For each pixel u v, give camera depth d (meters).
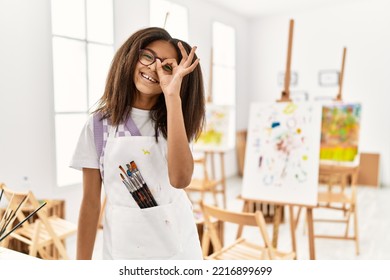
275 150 3.00
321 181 6.34
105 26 4.04
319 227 4.18
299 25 6.82
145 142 1.23
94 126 1.25
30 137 3.37
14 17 3.16
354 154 4.27
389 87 6.20
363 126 6.43
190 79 1.24
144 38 1.19
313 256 2.69
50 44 3.47
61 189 3.69
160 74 1.15
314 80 6.77
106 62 4.10
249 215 2.00
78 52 3.85
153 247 1.23
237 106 7.04
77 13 3.80
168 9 5.05
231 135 6.93
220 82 6.48
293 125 3.00
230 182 6.50
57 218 3.00
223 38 6.58
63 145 3.80
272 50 7.12
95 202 1.29
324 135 4.46
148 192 1.24
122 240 1.23
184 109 1.26
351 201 3.43
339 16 6.47
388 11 6.12
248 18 7.19
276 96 7.15
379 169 6.20
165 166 1.25
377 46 6.24
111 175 1.24
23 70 3.26
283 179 2.90
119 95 1.21
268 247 2.01
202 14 5.77
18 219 2.73
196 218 3.06
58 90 3.72
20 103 3.26
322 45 6.66
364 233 4.00
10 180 3.23
